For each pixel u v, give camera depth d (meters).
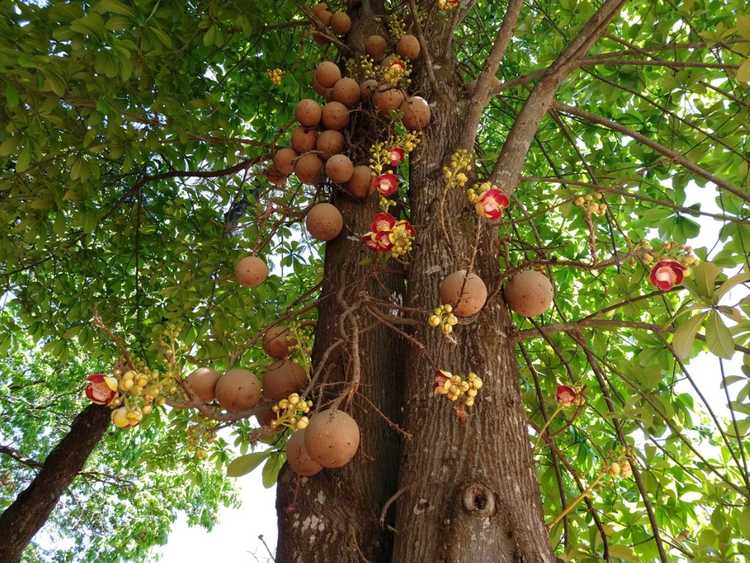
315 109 2.97
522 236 4.61
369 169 2.81
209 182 4.81
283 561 2.00
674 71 3.35
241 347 2.30
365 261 2.44
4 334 5.06
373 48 3.37
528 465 1.88
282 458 2.64
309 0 4.60
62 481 4.71
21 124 2.98
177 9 3.34
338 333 2.41
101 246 5.10
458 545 1.64
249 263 2.63
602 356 3.50
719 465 3.52
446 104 2.96
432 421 1.92
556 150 4.42
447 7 3.01
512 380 2.04
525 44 5.03
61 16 2.70
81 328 4.66
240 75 4.73
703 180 3.53
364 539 1.99
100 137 3.54
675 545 2.92
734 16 3.72
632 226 4.25
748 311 2.10
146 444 8.30
